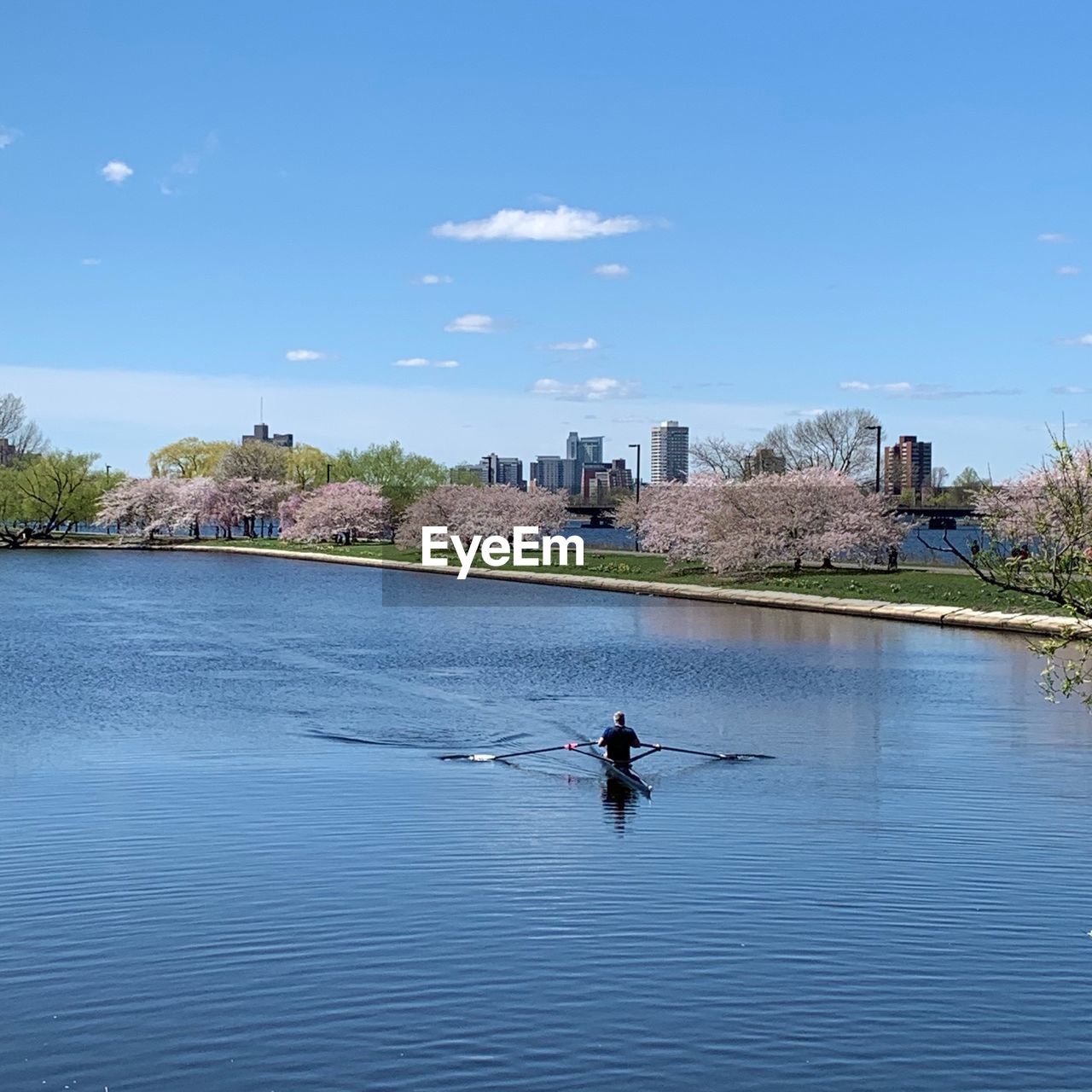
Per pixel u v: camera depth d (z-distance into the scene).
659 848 21.78
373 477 174.38
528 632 57.97
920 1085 13.47
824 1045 14.34
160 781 26.81
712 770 28.31
